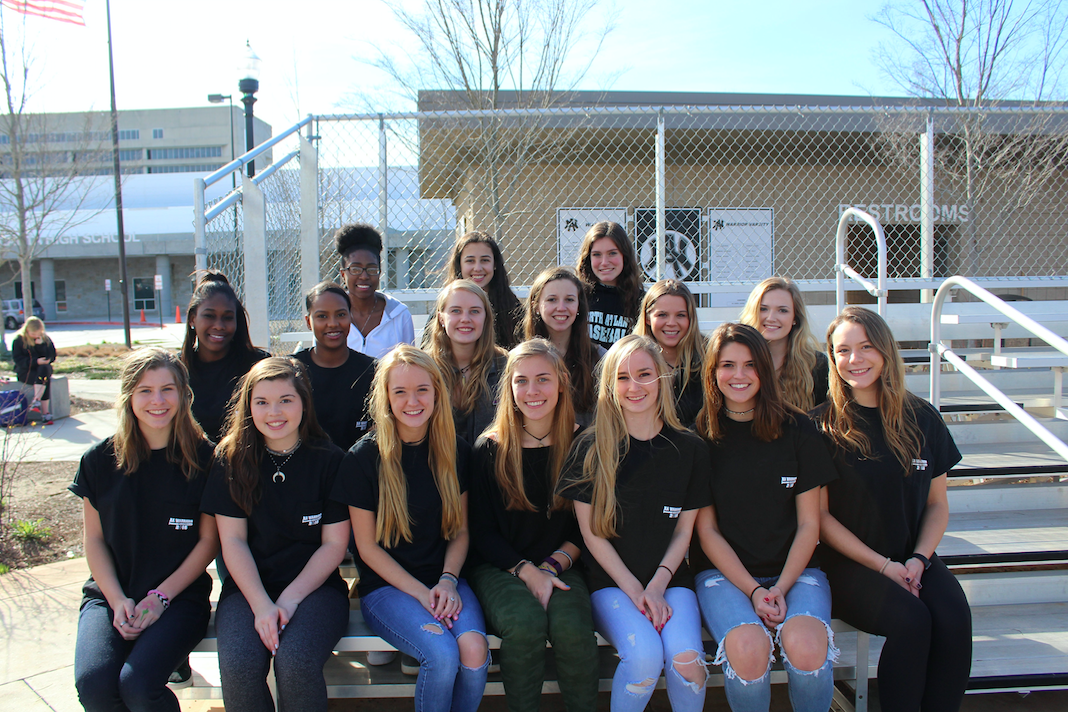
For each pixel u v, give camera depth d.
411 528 2.51
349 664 2.80
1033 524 3.27
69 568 4.06
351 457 2.52
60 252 36.72
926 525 2.58
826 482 2.50
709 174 8.15
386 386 2.51
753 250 8.20
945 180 7.59
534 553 2.67
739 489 2.54
